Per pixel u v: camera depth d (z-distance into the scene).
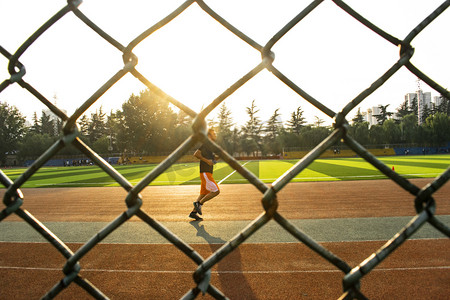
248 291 3.02
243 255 3.98
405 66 0.84
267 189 0.79
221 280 3.27
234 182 13.51
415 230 0.74
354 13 0.85
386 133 61.12
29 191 12.36
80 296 3.00
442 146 58.38
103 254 4.16
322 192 9.46
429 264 3.52
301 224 5.58
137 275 3.46
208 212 6.99
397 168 18.19
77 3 0.91
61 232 5.53
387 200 7.79
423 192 0.74
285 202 7.95
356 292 0.77
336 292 2.97
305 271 3.46
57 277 3.50
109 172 0.88
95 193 11.09
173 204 8.21
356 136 61.00
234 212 6.93
